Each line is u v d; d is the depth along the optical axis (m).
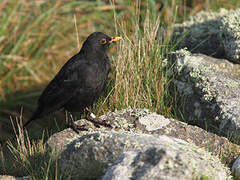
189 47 11.55
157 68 10.06
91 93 8.98
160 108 9.79
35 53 16.42
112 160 6.61
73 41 16.73
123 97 9.95
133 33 11.01
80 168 7.02
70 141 7.75
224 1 15.59
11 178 7.61
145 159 6.04
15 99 14.98
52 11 16.62
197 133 8.45
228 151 7.86
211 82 9.43
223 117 8.68
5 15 16.14
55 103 9.18
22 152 8.59
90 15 17.17
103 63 9.07
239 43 10.09
